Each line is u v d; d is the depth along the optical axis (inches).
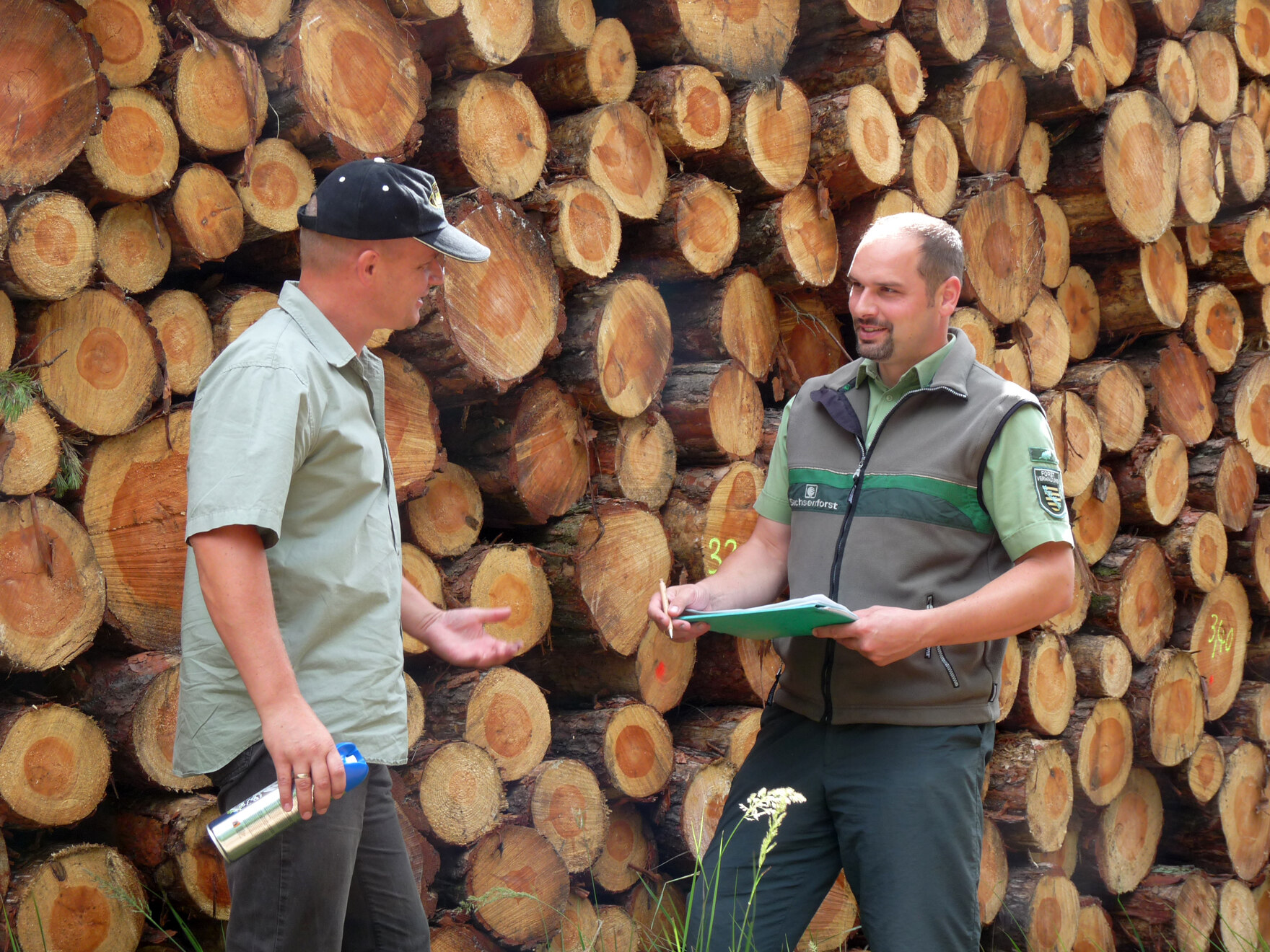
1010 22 174.2
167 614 100.0
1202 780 200.2
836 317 166.1
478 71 120.3
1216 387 224.1
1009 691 164.9
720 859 93.1
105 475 95.7
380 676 74.1
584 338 126.5
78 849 92.0
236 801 70.1
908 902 84.9
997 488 89.0
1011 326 177.5
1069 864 182.1
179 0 99.3
